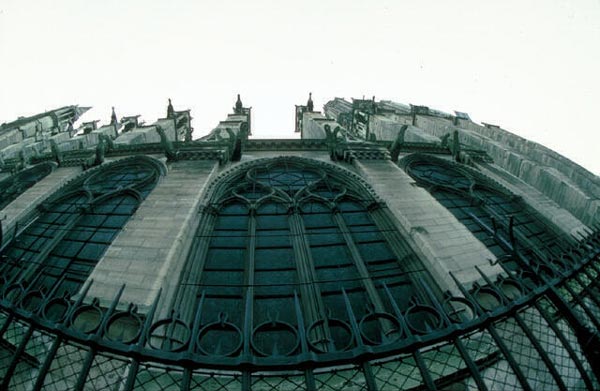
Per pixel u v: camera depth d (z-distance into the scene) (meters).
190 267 8.41
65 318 3.58
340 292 8.50
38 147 24.83
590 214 13.46
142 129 25.70
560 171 16.06
